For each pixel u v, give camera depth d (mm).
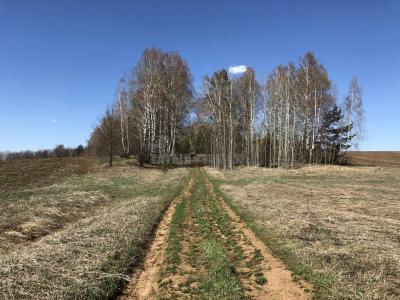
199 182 36438
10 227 14750
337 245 11875
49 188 27328
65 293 8297
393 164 72812
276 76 57188
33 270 9398
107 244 12195
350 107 61156
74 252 11172
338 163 65375
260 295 8961
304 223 14883
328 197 23141
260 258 11484
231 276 9898
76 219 17750
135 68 60500
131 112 62062
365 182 33344
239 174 44250
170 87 62438
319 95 57156
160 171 50094
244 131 65062
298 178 38125
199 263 11391
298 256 11016
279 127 56688
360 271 9492
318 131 59312
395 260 10180
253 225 15391
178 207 21266
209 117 61719
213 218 18000
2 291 8156
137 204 21109
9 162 55812
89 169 46562
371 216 17016
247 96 62688
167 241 13867
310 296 8711
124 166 50562
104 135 58812
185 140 80938
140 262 11586
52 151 84438
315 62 57094
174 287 9547
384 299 7934
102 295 8750
